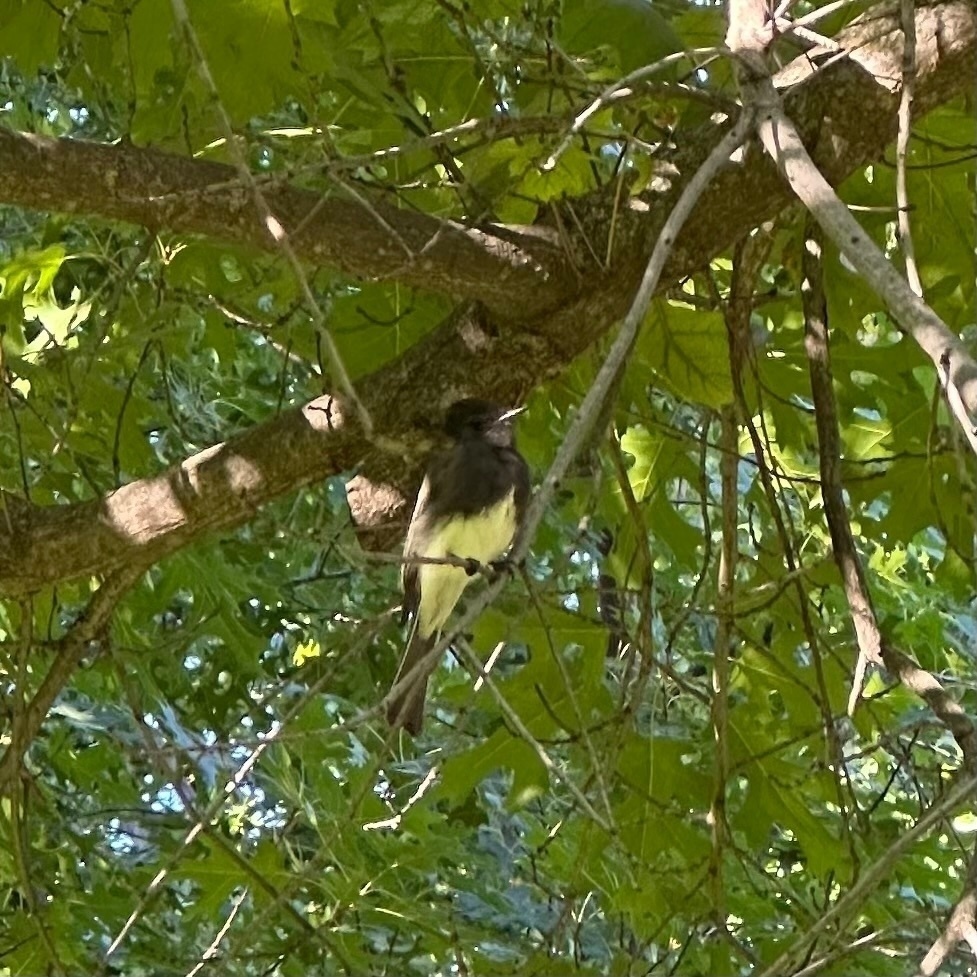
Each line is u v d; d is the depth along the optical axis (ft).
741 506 23.20
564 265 11.46
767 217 11.73
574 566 20.66
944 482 15.61
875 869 8.65
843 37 11.71
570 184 11.00
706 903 15.38
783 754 16.96
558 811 21.22
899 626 22.08
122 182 10.42
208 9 11.64
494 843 23.34
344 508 18.97
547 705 13.58
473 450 12.79
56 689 12.94
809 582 16.62
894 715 18.13
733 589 14.65
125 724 20.94
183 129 12.76
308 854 18.29
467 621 8.49
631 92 10.68
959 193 14.58
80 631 12.96
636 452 16.85
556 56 12.37
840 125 11.39
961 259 14.83
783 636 16.52
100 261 16.55
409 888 19.12
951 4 11.46
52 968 13.08
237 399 21.13
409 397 11.94
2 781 12.93
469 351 11.97
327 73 12.77
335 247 10.98
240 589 18.89
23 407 14.83
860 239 7.39
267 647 21.30
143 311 15.52
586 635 15.42
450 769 15.38
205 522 11.78
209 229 10.84
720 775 13.79
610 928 20.25
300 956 17.26
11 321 14.94
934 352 6.68
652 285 7.61
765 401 16.31
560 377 14.73
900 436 15.93
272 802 19.83
